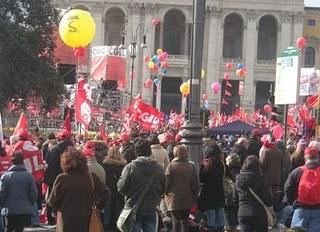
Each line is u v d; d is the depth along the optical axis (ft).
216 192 60.29
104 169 62.13
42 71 203.51
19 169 54.54
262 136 99.35
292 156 71.87
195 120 66.03
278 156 70.18
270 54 422.41
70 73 207.51
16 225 54.75
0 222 53.72
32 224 69.00
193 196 54.29
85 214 40.32
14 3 208.44
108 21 405.39
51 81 202.39
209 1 398.01
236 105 379.14
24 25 209.15
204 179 60.13
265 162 69.46
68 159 40.81
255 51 404.36
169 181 54.08
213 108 394.93
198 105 66.33
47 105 206.28
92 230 40.52
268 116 226.79
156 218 50.47
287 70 80.43
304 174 49.01
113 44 405.39
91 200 40.81
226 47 423.64
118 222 49.75
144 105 118.93
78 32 82.48
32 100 208.03
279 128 110.22
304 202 48.93
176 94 404.98
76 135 103.65
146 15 395.34
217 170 60.34
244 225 50.24
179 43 414.00
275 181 69.56
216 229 60.59
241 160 70.54
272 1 403.75
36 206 69.31
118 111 201.77
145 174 49.42
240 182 50.16
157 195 50.14
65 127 88.33
